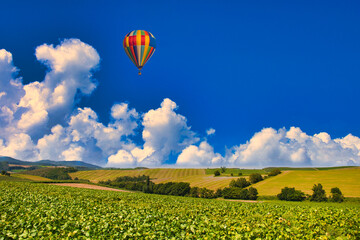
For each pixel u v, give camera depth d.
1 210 19.12
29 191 38.72
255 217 20.77
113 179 141.25
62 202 25.88
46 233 12.90
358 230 15.16
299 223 17.22
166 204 31.44
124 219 16.67
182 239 12.61
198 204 34.50
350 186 69.62
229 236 13.09
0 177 90.50
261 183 86.81
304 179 83.31
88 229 13.70
